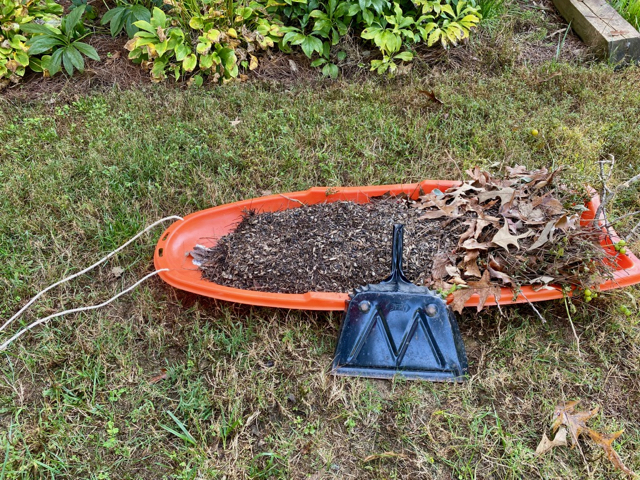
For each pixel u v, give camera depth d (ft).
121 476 3.60
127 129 6.44
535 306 4.50
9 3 6.88
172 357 4.26
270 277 4.48
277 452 3.68
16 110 6.77
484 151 6.07
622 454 3.63
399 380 3.96
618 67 7.59
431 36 7.15
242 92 6.89
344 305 4.13
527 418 3.86
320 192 5.08
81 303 4.61
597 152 5.98
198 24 6.87
